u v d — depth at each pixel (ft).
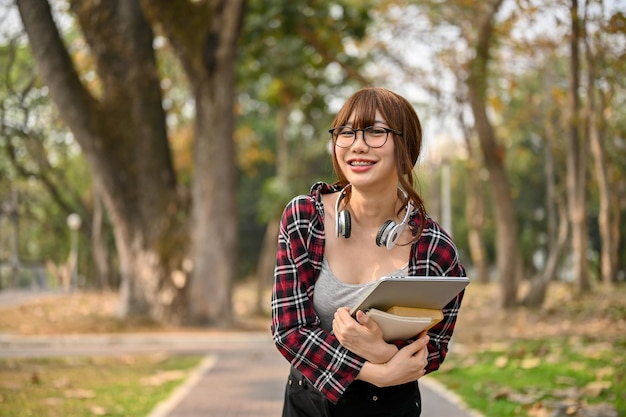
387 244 8.45
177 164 101.96
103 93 54.80
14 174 78.43
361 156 8.44
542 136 90.74
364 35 63.77
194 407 23.30
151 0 52.65
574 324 46.29
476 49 56.95
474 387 25.49
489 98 63.72
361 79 65.62
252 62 70.79
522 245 156.87
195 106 55.67
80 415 20.98
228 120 55.36
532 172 147.74
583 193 77.10
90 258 145.48
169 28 53.42
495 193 64.69
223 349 43.75
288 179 114.73
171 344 48.26
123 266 56.85
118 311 56.85
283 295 8.57
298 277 8.58
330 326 8.70
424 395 24.77
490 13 55.06
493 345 37.22
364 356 8.20
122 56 54.44
